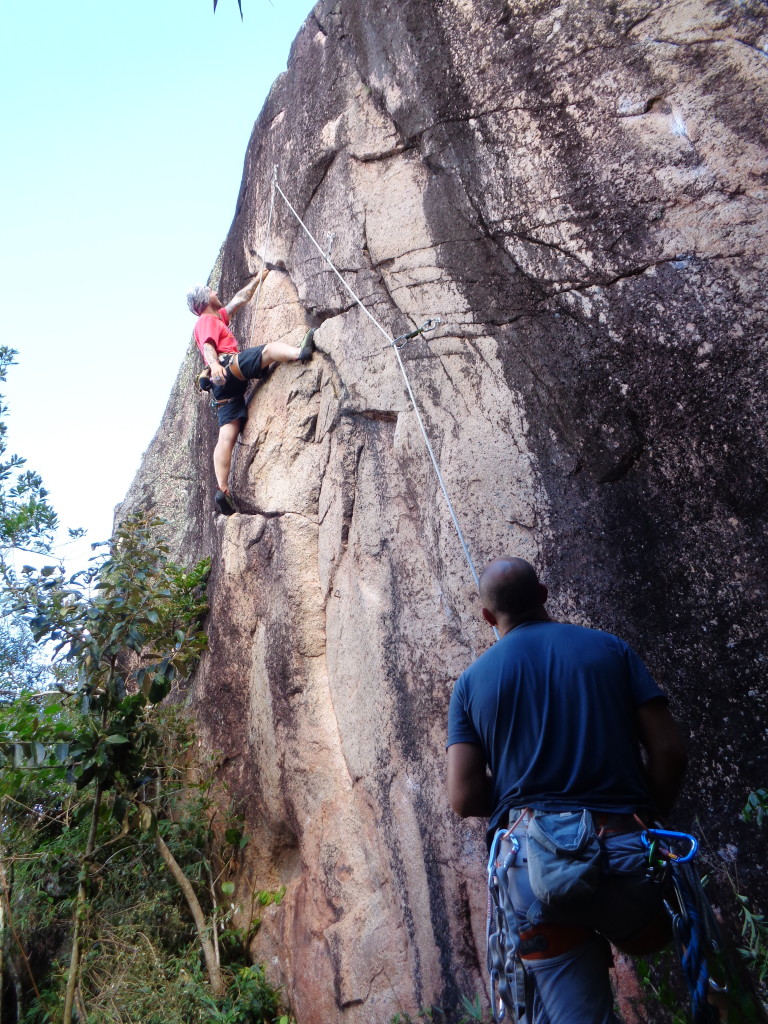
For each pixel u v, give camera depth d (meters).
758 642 3.19
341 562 4.89
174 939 5.13
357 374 4.87
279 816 5.10
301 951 4.54
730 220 3.65
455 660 4.03
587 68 4.18
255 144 6.37
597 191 4.04
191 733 6.10
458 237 4.50
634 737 2.33
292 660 5.09
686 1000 3.02
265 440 5.66
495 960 2.28
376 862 4.24
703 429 3.52
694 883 2.19
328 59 5.54
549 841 2.12
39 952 5.31
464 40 4.65
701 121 3.81
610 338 3.86
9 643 7.58
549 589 3.75
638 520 3.60
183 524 7.64
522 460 4.00
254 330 6.00
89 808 5.39
